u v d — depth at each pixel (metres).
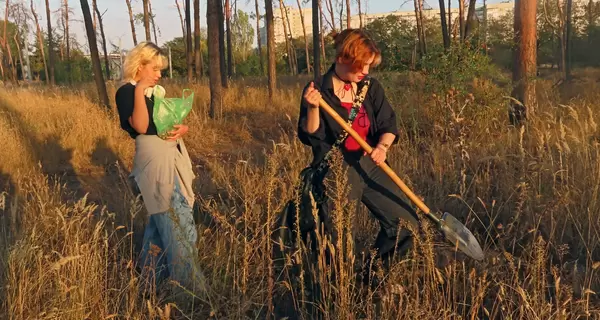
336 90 3.44
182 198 3.71
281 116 12.26
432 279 3.32
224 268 3.83
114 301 3.37
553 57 28.39
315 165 3.51
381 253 3.63
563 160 5.13
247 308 3.29
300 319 3.32
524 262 3.81
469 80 8.32
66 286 3.18
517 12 8.63
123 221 4.75
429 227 3.53
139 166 3.66
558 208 4.31
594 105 9.22
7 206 5.34
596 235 4.08
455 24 8.70
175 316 3.38
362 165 3.48
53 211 4.16
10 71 43.56
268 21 14.99
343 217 3.23
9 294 3.22
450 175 5.40
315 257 3.62
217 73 11.92
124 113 3.63
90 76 42.22
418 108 7.95
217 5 11.82
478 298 3.14
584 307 3.15
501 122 8.09
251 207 4.02
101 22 32.69
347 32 3.35
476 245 3.58
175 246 3.59
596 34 30.06
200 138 9.93
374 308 3.21
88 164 7.85
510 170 5.14
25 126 9.20
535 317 2.93
